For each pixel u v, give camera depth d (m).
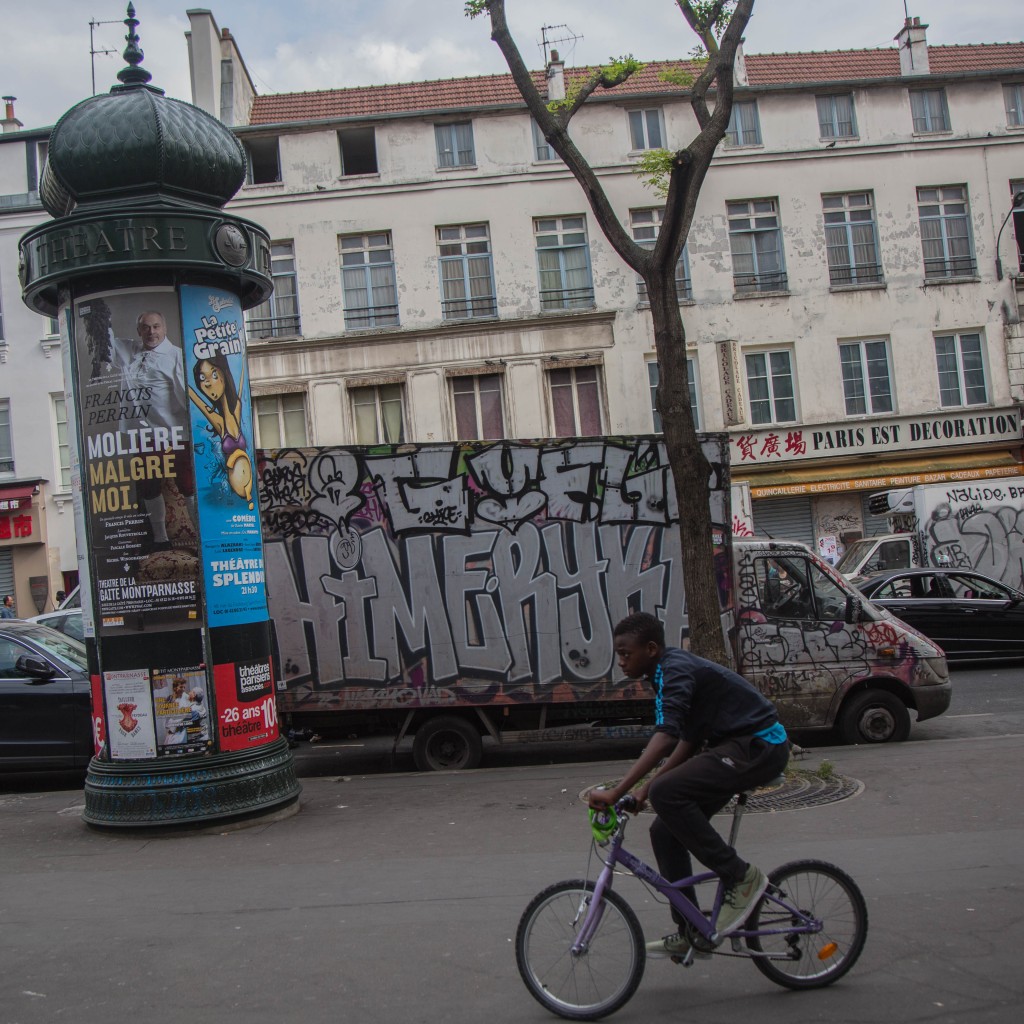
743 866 4.39
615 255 27.83
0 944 5.43
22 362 28.45
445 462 10.12
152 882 6.51
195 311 8.09
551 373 27.83
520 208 27.97
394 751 10.16
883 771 8.73
